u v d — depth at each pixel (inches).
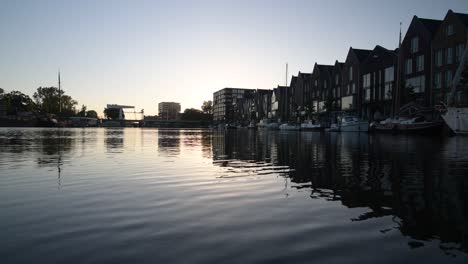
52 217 260.2
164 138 1706.4
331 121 2913.4
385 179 422.3
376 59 2469.2
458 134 1465.3
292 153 782.5
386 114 2332.7
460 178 426.0
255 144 1144.2
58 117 5059.1
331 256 187.6
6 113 4822.8
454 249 197.9
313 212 275.7
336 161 614.9
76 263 177.2
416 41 2012.8
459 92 1689.2
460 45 1700.3
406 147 919.7
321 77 3326.8
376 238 215.9
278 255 188.5
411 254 190.5
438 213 271.0
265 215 267.1
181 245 202.5
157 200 316.5
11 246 200.7
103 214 268.5
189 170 513.7
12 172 488.1
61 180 422.3
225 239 213.2
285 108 4023.1
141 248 197.6
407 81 2084.2
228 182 410.0
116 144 1165.1
